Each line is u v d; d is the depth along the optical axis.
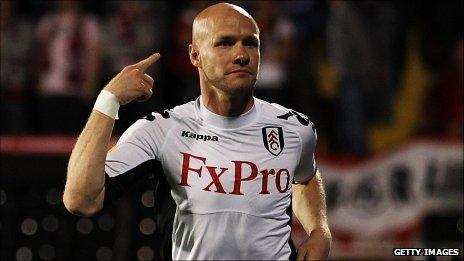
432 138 17.00
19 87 18.41
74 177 6.73
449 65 21.97
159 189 7.37
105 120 6.80
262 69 18.14
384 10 19.88
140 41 18.77
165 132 7.27
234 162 7.16
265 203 7.14
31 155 16.52
